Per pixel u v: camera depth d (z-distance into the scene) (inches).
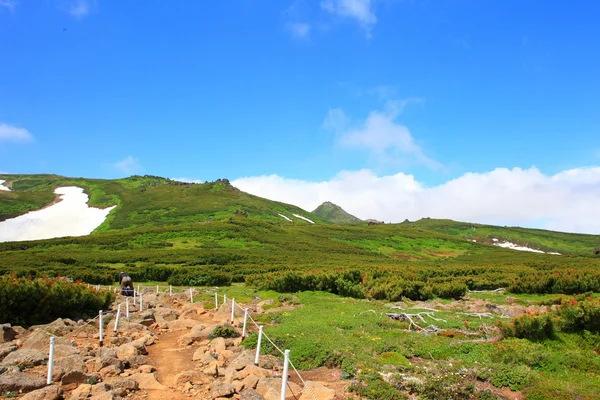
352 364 417.7
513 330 540.1
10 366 377.4
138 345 479.8
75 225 4414.4
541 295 1178.6
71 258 1887.3
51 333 541.3
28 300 644.1
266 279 1245.7
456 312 797.9
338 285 1066.7
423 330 602.5
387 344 490.3
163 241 2805.1
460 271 1600.6
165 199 5177.2
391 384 362.3
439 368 404.5
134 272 1615.4
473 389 355.3
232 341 520.7
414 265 2044.8
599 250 3700.8
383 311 757.3
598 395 343.9
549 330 541.0
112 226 4121.6
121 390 341.7
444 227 6250.0
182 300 1008.2
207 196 5393.7
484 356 461.7
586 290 1195.9
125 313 724.7
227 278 1467.8
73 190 6018.7
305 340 495.5
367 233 3828.7
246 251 2516.0
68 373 356.5
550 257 2896.2
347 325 603.2
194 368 426.6
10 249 2389.3
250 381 366.6
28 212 4840.1
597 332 543.5
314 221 5895.7
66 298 702.5
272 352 474.6
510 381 379.6
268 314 720.3
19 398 319.0
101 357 407.8
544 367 429.7
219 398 335.6
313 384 350.0
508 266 1887.3
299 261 2059.5
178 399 340.5
